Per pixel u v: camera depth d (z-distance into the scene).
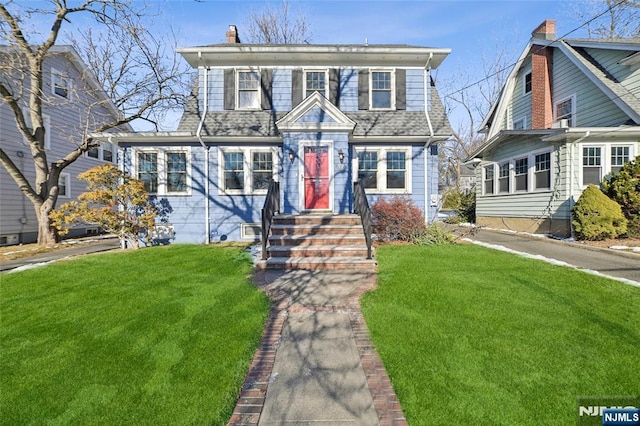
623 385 2.87
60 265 7.32
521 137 13.63
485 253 7.81
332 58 11.41
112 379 3.06
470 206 19.16
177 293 5.40
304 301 5.12
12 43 10.73
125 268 7.05
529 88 16.19
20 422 2.53
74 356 3.47
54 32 11.77
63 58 16.23
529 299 4.83
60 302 5.03
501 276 5.91
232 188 11.13
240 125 11.00
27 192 12.84
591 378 2.97
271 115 11.34
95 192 9.20
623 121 11.12
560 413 2.54
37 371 3.20
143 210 10.67
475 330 3.91
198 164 10.98
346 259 7.15
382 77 11.73
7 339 3.87
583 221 9.84
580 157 11.08
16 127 14.64
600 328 3.90
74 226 17.28
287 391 2.89
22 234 14.77
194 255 8.28
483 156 16.88
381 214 9.59
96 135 10.43
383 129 11.01
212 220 11.02
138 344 3.70
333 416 2.57
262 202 11.09
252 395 2.84
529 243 10.05
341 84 11.62
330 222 8.84
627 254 7.81
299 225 8.72
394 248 8.42
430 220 11.12
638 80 11.37
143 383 2.99
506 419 2.48
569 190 11.13
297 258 7.27
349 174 10.99
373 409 2.64
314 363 3.35
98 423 2.50
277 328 4.18
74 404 2.72
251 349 3.61
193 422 2.50
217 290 5.55
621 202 10.03
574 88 13.25
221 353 3.49
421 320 4.22
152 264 7.39
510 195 14.48
